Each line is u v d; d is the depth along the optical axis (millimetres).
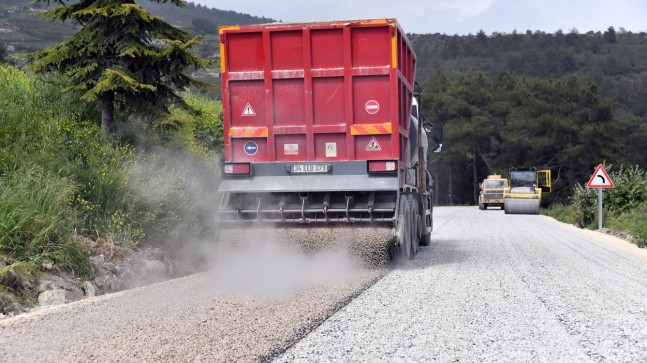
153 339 5125
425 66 174000
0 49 40000
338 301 6973
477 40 191250
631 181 23938
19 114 11898
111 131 13406
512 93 77562
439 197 85438
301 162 10180
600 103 72125
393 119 10234
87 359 4609
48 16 12953
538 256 12156
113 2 12758
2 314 6996
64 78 13953
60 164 10836
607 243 15578
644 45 183625
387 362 4648
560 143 70750
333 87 10352
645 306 6898
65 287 8266
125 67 13016
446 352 4938
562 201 68062
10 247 8359
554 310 6652
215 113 18766
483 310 6633
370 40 10281
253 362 4531
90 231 10117
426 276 9273
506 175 69688
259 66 10445
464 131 73125
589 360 4738
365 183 9984
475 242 15586
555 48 177750
